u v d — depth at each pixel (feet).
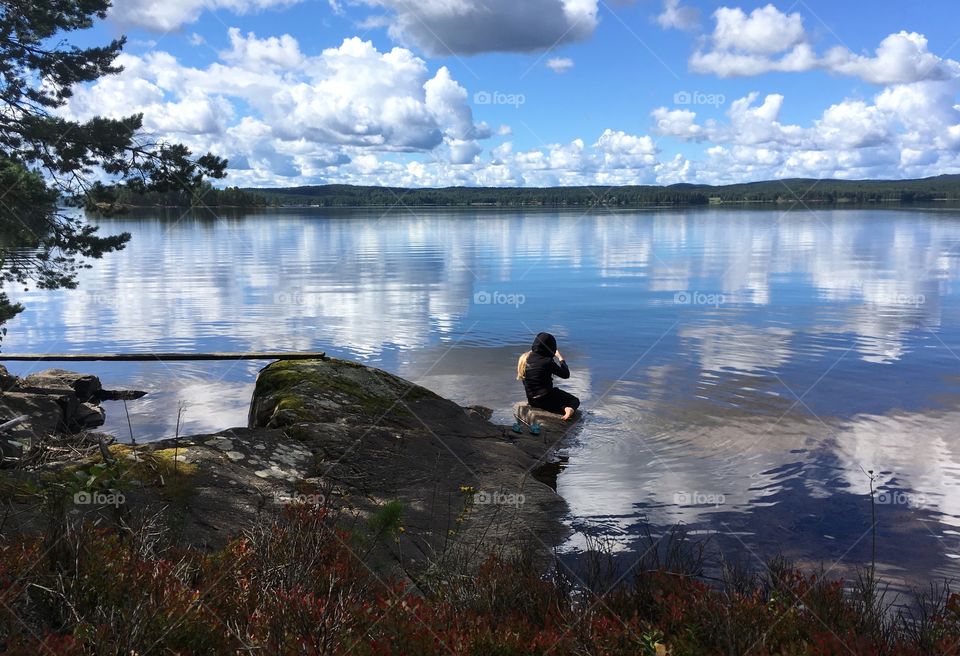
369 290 72.95
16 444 20.20
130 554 10.85
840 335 44.47
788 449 23.36
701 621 10.51
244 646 8.83
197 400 33.60
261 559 11.73
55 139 34.76
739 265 93.45
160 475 17.33
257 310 60.13
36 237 34.73
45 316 58.08
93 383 34.53
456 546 16.75
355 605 10.32
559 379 34.47
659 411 28.55
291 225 251.60
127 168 37.06
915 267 86.02
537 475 22.08
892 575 14.52
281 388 27.20
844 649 9.45
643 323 50.80
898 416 26.86
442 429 25.77
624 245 134.51
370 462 21.76
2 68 34.91
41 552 10.55
